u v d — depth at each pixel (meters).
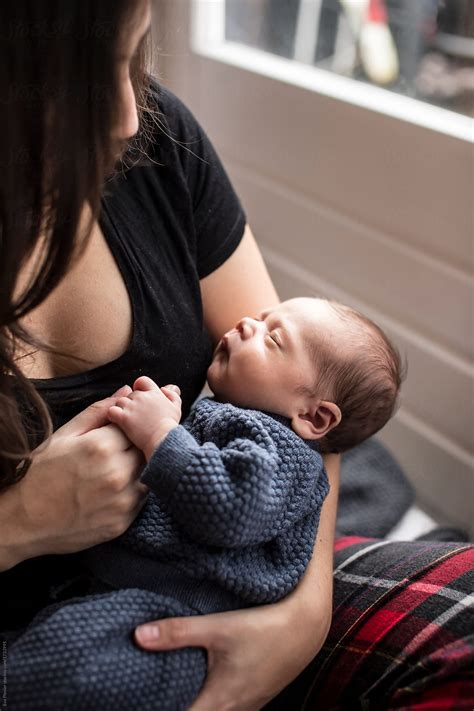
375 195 1.28
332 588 0.91
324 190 1.37
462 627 0.81
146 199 0.92
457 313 1.23
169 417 0.80
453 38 1.20
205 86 1.50
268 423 0.86
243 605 0.83
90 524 0.78
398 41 1.28
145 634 0.75
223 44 1.49
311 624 0.83
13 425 0.73
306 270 1.47
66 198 0.68
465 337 1.23
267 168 1.46
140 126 0.89
